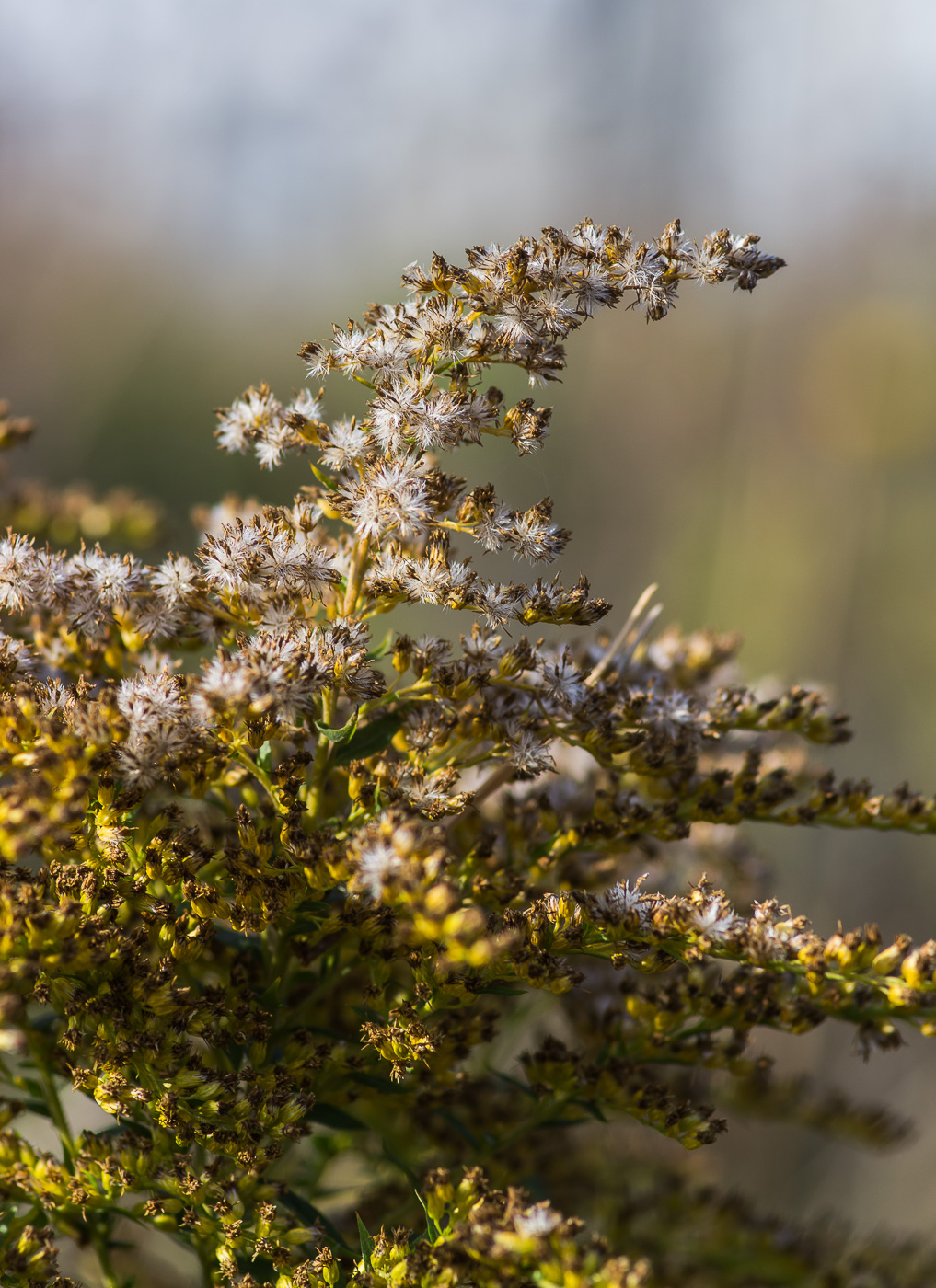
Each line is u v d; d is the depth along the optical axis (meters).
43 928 0.36
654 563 1.47
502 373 1.41
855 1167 0.91
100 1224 0.40
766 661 1.34
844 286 1.55
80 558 0.38
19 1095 0.48
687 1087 0.45
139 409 1.42
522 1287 0.36
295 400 0.39
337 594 0.39
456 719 0.39
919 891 1.09
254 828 0.38
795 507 1.44
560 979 0.38
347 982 0.41
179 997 0.37
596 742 0.39
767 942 0.38
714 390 1.53
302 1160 0.44
